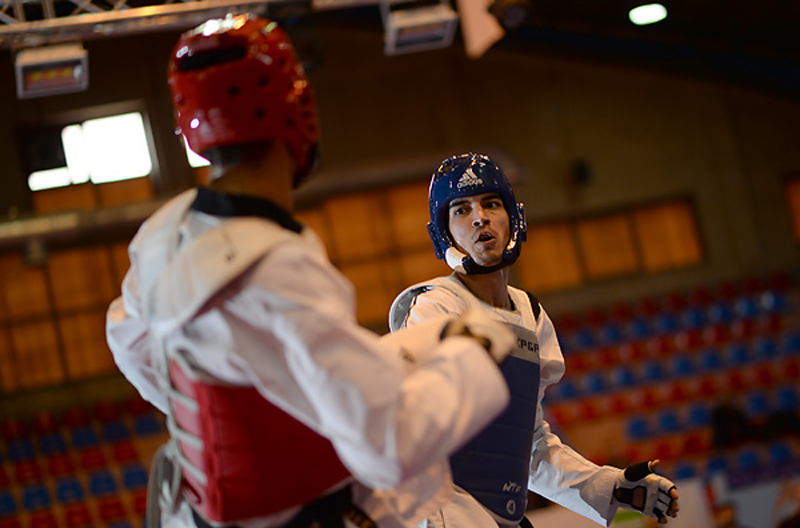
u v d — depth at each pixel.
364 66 17.34
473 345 1.46
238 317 1.37
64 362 15.87
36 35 7.82
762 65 17.77
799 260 17.38
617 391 15.39
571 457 2.64
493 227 2.48
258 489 1.44
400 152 17.17
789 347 15.58
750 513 6.88
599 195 17.42
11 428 15.17
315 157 1.56
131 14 7.91
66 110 16.39
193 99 1.45
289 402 1.38
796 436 13.62
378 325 16.73
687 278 17.27
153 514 1.64
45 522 14.02
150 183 16.42
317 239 1.47
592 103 17.67
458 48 17.47
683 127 17.70
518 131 17.48
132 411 15.38
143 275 1.49
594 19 17.30
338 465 1.48
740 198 17.55
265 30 1.49
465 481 2.25
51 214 15.34
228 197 1.44
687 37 17.66
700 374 15.46
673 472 13.47
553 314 16.95
